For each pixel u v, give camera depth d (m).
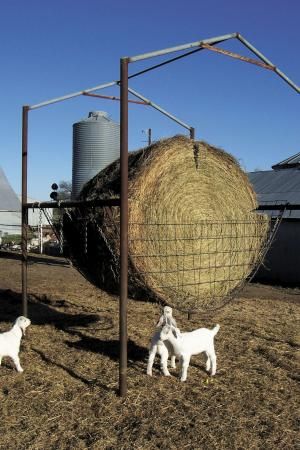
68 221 7.13
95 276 6.74
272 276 16.03
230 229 6.85
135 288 6.25
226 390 5.36
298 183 17.69
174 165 6.21
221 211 6.76
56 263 16.88
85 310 9.41
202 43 5.17
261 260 7.35
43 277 13.75
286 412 4.84
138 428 4.41
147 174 5.98
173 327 5.51
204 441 4.21
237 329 8.02
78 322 8.37
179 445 4.13
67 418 4.60
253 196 7.21
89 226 6.51
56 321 8.42
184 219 6.34
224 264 6.81
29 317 8.73
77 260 6.98
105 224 6.09
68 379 5.58
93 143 12.70
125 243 5.07
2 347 5.62
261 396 5.22
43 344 6.94
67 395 5.12
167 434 4.32
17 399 5.00
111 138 12.84
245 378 5.75
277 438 4.30
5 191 26.30
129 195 5.89
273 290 13.30
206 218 6.58
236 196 6.96
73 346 6.88
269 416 4.73
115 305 9.92
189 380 5.64
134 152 6.54
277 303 10.89
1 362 6.11
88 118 13.20
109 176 6.51
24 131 7.50
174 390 5.32
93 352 6.60
